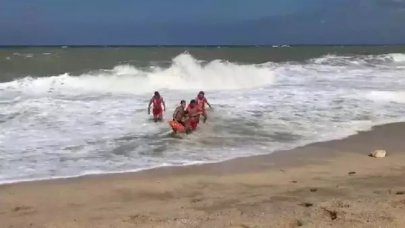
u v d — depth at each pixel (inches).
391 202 277.1
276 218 253.1
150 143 484.7
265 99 746.2
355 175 372.2
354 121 608.4
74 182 355.6
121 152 448.5
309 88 868.0
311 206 279.1
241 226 239.0
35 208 295.3
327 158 433.7
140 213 277.4
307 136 525.3
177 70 965.8
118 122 575.2
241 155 443.2
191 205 295.0
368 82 959.0
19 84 842.8
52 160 416.2
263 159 429.1
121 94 797.9
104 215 276.1
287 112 650.2
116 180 361.4
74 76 898.1
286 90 843.4
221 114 625.6
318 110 669.3
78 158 424.8
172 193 328.5
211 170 391.9
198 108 549.6
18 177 366.9
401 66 1262.3
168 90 858.1
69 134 512.4
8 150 445.1
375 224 234.7
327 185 341.1
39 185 347.6
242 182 355.3
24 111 620.7
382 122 608.1
